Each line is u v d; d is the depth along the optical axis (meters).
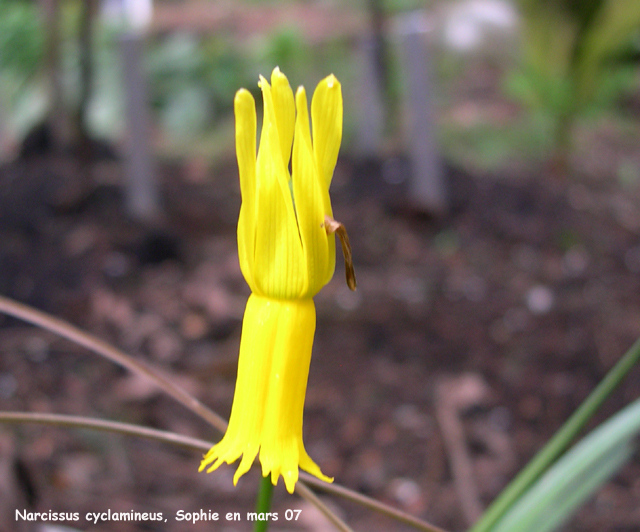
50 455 0.25
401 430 0.30
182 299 0.37
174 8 1.16
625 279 0.45
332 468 0.28
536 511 0.15
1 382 0.29
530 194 0.57
